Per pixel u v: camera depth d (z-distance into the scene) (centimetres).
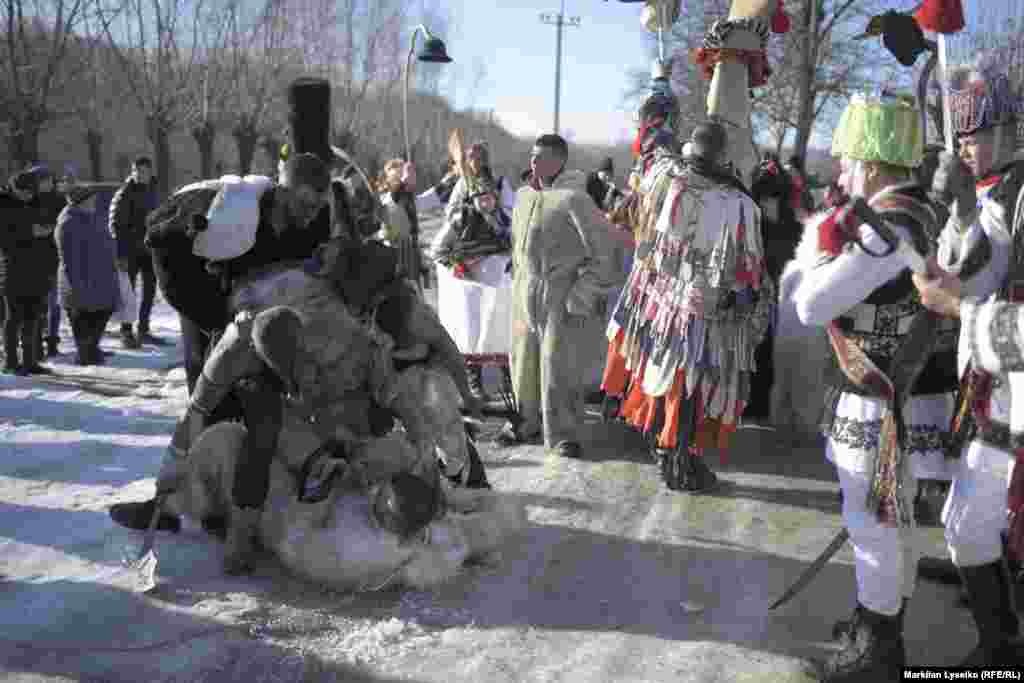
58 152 3753
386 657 337
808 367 654
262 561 417
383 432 434
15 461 580
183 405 755
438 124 5312
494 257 700
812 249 312
